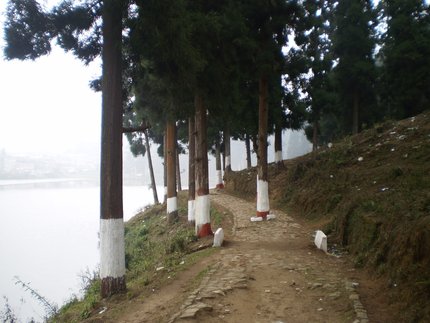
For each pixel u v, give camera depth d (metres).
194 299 7.44
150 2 7.96
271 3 15.30
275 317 6.67
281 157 25.17
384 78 28.30
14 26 8.60
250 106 22.53
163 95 12.66
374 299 7.21
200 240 13.28
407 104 26.75
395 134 19.06
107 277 8.67
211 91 12.57
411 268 6.98
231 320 6.61
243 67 15.23
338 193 16.08
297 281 8.45
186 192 32.88
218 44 12.34
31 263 23.05
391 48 27.62
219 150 33.06
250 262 9.98
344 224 11.73
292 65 18.17
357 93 28.11
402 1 26.94
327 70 23.98
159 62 9.47
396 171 14.05
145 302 7.92
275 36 16.70
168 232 19.38
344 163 18.53
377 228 9.57
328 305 7.10
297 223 15.82
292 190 20.28
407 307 6.34
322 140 36.66
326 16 27.94
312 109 24.39
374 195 11.82
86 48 9.52
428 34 26.23
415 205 8.97
